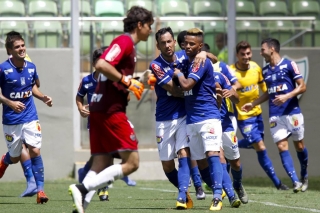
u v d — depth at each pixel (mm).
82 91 30938
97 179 20594
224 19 48000
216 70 27438
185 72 25516
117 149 21031
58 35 47062
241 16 50406
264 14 50906
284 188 36312
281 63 34781
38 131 29203
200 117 24500
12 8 48750
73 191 20312
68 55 45031
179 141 25312
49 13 49250
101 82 21266
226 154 27156
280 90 34781
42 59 44812
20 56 28312
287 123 34938
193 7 50750
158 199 30734
